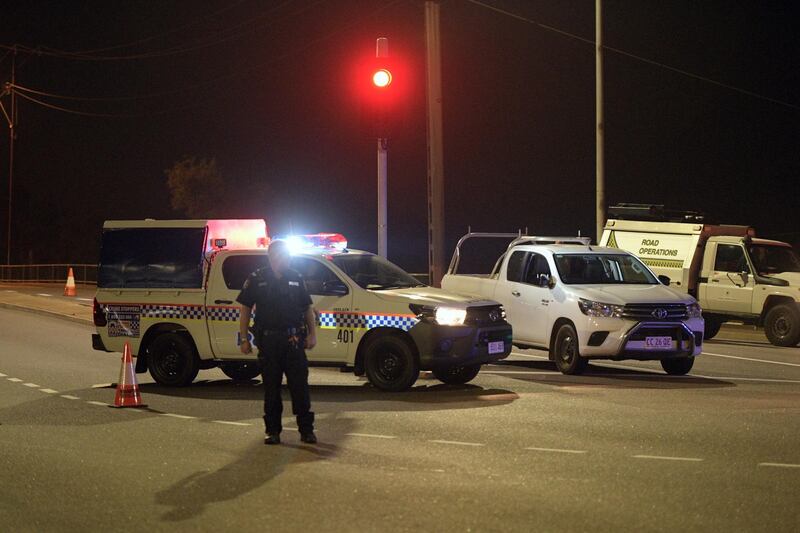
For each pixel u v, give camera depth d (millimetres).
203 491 7699
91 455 9117
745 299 20922
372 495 7520
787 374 15281
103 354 18219
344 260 13891
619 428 10336
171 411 11750
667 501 7336
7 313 28578
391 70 19141
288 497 7477
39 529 6762
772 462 8672
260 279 9578
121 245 14281
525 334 15945
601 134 26312
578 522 6762
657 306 14547
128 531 6676
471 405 11922
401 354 12961
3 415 11477
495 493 7578
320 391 13211
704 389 13422
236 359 13711
